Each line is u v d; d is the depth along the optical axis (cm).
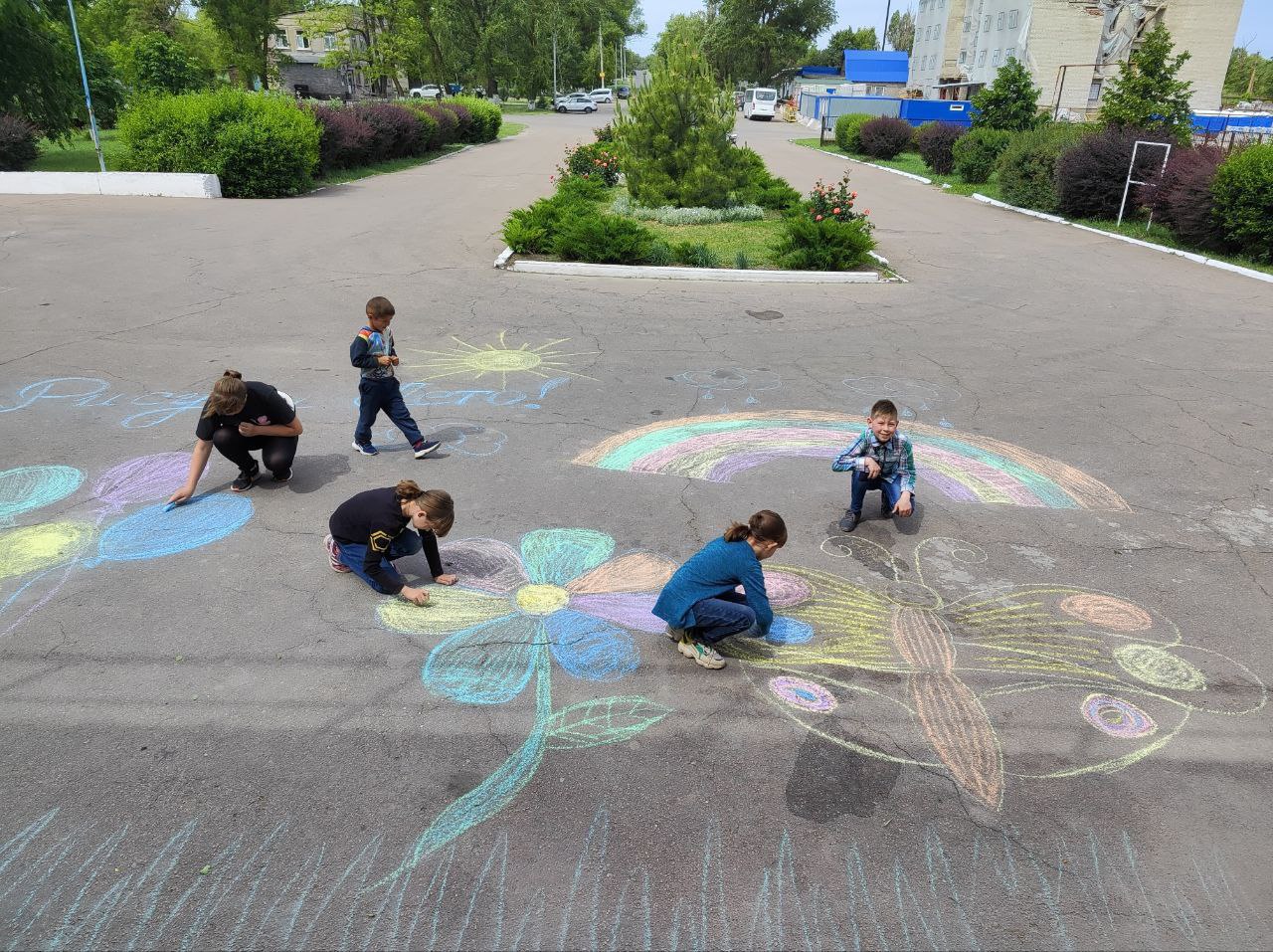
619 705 348
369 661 370
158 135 1800
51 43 2230
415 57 4678
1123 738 337
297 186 1875
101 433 610
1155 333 962
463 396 714
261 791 297
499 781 306
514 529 490
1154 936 254
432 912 255
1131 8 3688
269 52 4478
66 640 376
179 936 245
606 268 1204
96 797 292
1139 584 452
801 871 272
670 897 262
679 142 1694
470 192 1961
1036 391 762
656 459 597
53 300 968
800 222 1245
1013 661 386
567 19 6412
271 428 510
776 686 364
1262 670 382
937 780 313
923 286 1188
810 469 589
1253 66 5916
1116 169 1677
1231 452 635
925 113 3875
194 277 1100
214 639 380
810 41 7556
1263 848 287
